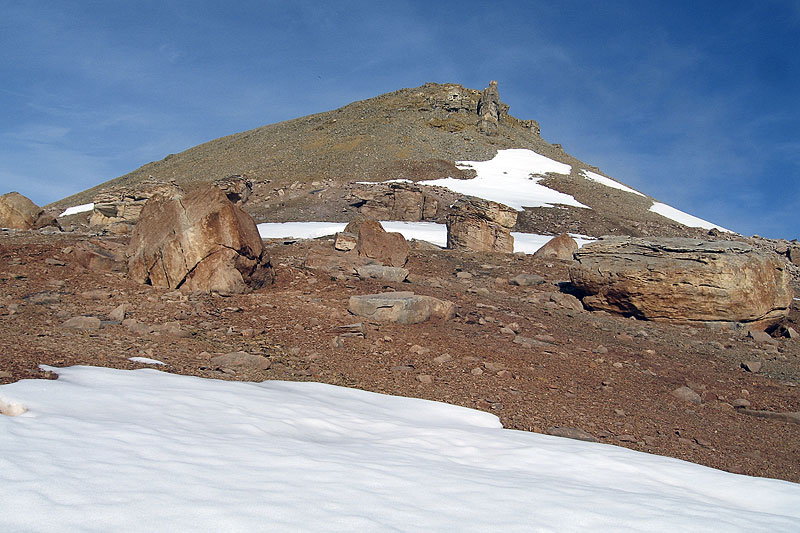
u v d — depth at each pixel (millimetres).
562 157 100875
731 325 16859
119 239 22516
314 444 5441
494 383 9766
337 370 9547
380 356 10617
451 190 65250
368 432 6406
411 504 4066
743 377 12461
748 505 5371
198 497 3740
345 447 5520
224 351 9789
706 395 10750
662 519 4301
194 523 3389
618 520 4199
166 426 5254
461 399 8773
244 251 14352
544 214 57656
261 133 104250
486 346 12070
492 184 72438
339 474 4523
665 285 17016
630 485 5480
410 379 9508
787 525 4406
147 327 10445
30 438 4367
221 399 6594
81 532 3154
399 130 91938
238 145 97062
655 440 8031
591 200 70062
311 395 7672
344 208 56094
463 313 15000
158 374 7492
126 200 49844
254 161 83312
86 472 3902
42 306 11312
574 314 17172
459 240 30797
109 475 3910
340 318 12938
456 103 108938
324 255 19734
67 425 4816
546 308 17469
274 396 7168
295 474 4402
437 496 4305
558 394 9617
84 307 11555
